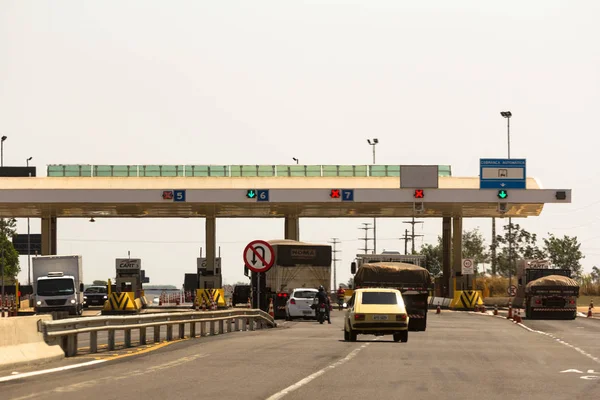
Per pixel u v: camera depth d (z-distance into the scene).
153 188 80.75
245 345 31.19
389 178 82.94
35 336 23.69
